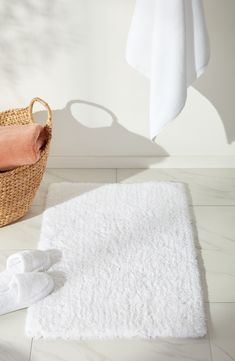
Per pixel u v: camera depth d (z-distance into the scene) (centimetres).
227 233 193
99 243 187
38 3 192
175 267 178
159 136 219
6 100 211
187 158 224
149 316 162
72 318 161
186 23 180
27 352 154
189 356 152
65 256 182
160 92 187
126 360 151
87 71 204
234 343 156
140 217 198
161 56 181
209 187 215
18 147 179
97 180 219
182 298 167
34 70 204
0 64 203
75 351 154
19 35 198
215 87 207
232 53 200
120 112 213
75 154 223
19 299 163
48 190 211
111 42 199
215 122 215
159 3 174
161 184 213
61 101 211
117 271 176
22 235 192
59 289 170
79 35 198
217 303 168
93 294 169
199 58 185
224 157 224
